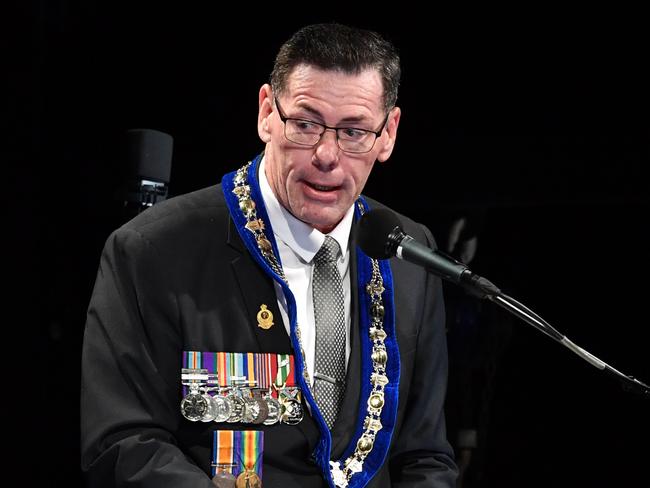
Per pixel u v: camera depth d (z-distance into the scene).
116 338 6.87
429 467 7.55
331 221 6.91
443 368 7.89
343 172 6.74
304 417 7.07
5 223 14.12
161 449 6.64
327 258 7.36
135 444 6.59
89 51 15.14
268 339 7.12
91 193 14.94
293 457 7.04
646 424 15.09
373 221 6.59
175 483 6.42
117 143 15.15
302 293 7.32
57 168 14.84
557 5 14.23
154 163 8.64
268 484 6.97
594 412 15.34
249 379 6.99
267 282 7.22
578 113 14.13
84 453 6.72
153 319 6.93
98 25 15.19
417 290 7.79
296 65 6.68
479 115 14.66
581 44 14.12
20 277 14.21
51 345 14.60
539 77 14.34
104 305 6.96
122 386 6.82
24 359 14.26
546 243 15.34
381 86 6.76
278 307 7.21
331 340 7.30
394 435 7.51
